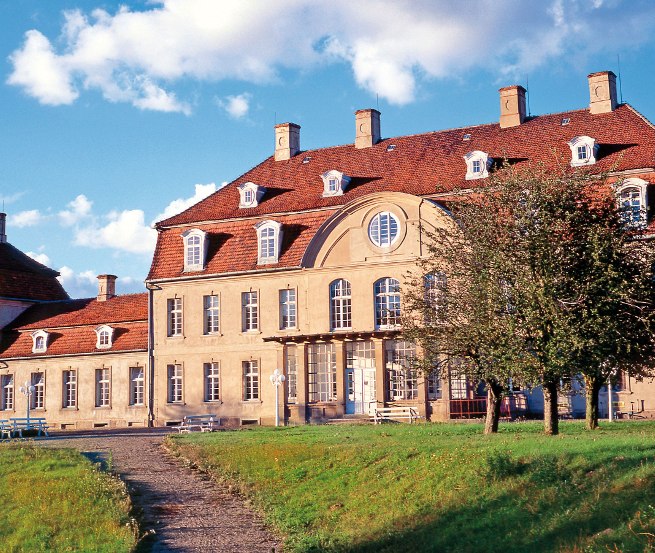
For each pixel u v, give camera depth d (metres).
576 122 50.66
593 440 23.53
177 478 28.14
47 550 19.94
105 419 59.78
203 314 54.72
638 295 28.61
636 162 45.12
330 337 48.88
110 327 60.84
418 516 20.23
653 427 31.52
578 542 15.95
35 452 33.91
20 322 66.88
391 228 49.19
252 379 53.19
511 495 19.52
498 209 30.69
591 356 28.12
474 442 25.70
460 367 31.78
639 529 15.66
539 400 45.56
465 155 49.53
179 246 55.88
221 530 21.44
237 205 55.53
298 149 59.00
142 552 19.62
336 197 52.22
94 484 26.05
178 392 55.50
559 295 28.14
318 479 25.31
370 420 46.59
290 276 51.84
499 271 29.17
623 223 29.91
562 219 29.34
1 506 24.64
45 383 62.84
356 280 49.75
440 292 33.03
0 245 71.31
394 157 54.09
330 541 19.81
